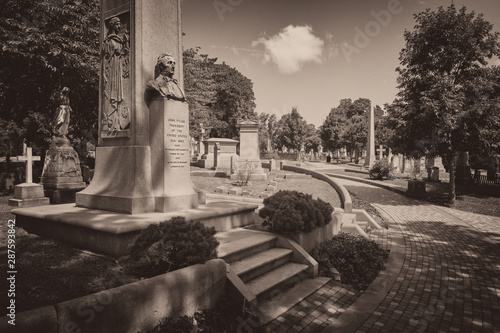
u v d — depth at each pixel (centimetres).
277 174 2281
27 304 374
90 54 1738
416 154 1836
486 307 526
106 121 735
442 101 1497
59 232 613
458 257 806
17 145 3588
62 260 513
